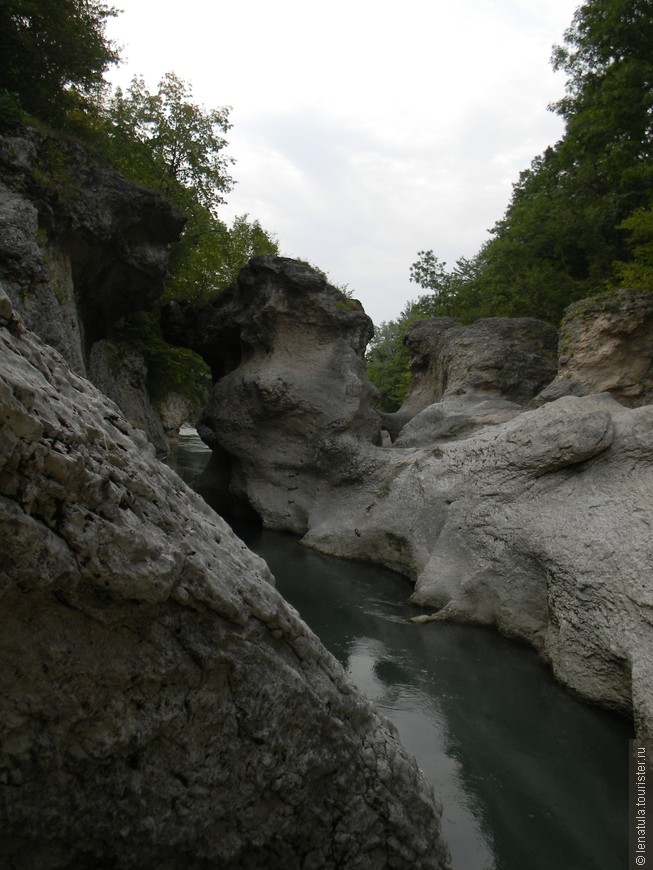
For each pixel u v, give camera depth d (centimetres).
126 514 337
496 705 816
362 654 955
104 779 339
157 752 355
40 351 371
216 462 2183
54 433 307
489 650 987
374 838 436
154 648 346
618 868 541
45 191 1249
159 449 2161
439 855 472
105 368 1950
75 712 324
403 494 1402
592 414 1037
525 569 1027
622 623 785
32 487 290
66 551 303
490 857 543
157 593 330
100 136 1838
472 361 2030
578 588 865
